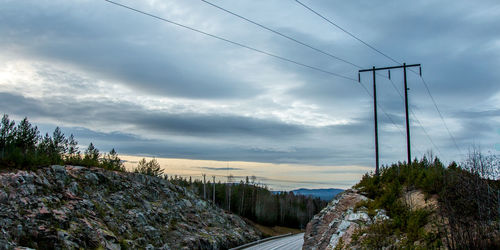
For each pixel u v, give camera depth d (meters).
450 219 12.84
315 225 25.33
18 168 26.02
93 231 24.48
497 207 12.85
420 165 24.00
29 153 28.80
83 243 22.45
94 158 39.50
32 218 21.31
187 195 51.72
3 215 19.91
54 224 22.27
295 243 57.22
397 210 18.17
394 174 23.47
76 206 26.34
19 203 21.86
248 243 53.75
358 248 16.39
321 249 20.84
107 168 40.31
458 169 15.46
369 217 18.91
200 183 116.69
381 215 18.47
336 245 18.28
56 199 25.22
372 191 22.39
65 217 23.55
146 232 31.91
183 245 34.41
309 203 136.38
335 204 25.12
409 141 28.53
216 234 44.22
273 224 111.94
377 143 28.23
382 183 23.31
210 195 112.12
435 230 14.48
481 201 13.06
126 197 35.34
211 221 49.31
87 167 35.72
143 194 39.56
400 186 21.02
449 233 13.80
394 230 16.59
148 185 42.97
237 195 110.50
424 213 16.30
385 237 16.03
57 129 35.84
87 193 30.45
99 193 32.16
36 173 26.69
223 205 103.75
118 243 25.86
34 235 20.11
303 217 127.81
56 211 23.62
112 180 36.41
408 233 15.20
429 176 19.34
